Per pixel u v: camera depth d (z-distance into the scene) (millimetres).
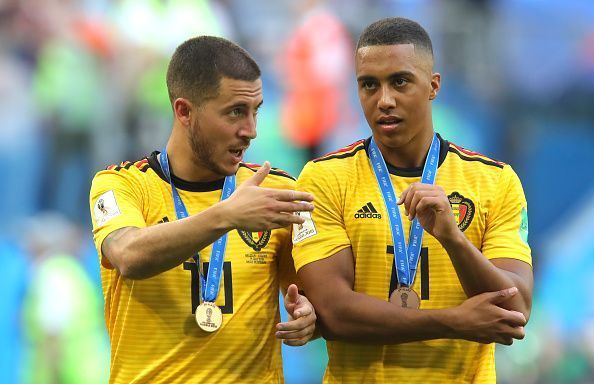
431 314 15492
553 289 44562
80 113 45219
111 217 15828
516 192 16547
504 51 48562
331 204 16500
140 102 45344
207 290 16141
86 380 38688
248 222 14289
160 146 45312
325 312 16016
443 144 16734
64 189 44938
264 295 16500
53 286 38750
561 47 49094
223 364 16156
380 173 16547
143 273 14953
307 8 45906
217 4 47312
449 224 14805
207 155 15945
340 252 16281
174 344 16141
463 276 15344
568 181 48125
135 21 45500
